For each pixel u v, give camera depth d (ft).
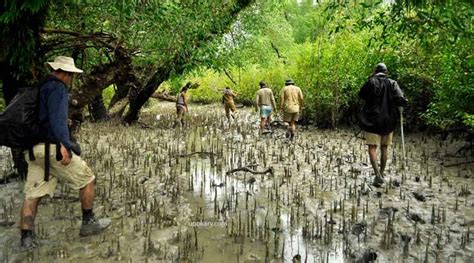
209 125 43.11
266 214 14.78
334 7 14.14
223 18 34.04
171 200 16.28
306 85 39.50
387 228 13.01
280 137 33.63
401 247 11.75
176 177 19.81
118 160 23.77
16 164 18.29
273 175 19.99
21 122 11.12
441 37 12.31
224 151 26.99
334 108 36.76
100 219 13.62
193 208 15.38
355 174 19.62
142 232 13.03
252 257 11.34
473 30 12.92
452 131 25.17
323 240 12.36
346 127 37.86
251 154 24.63
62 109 11.27
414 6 11.25
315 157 24.53
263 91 36.35
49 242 12.17
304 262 10.99
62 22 19.10
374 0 13.43
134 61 29.07
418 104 31.35
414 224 13.43
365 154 25.04
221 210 14.67
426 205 15.35
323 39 37.01
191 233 12.98
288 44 55.52
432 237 12.39
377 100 17.74
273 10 48.01
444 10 10.89
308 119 41.04
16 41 14.58
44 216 14.33
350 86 35.55
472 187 17.58
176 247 11.93
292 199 16.31
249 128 39.63
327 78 36.52
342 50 36.19
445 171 20.48
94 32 19.26
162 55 26.55
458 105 22.43
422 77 29.76
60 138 11.15
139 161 23.48
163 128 41.57
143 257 11.31
